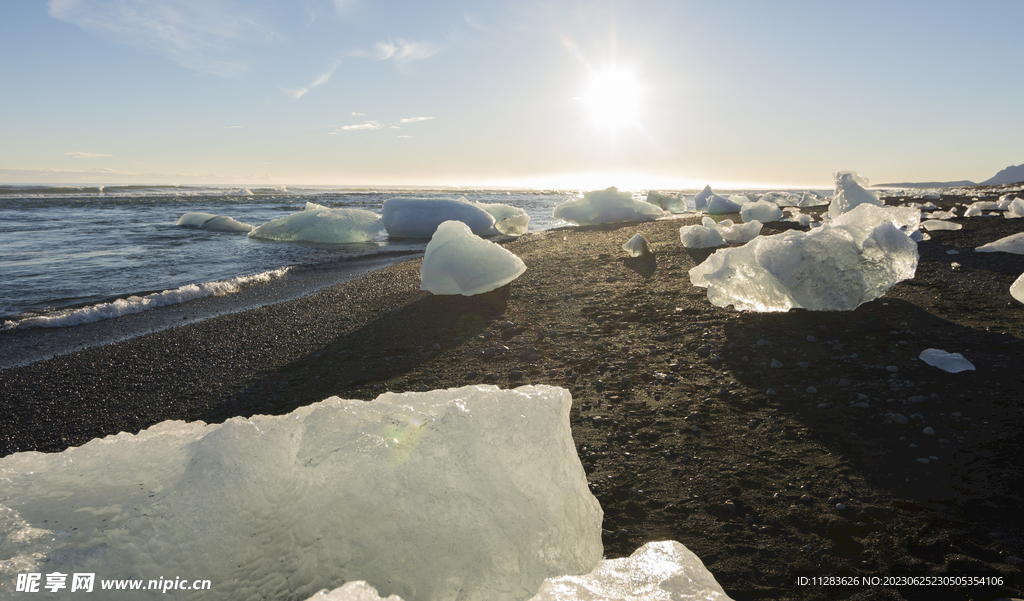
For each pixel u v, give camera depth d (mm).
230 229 14633
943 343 3137
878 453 2139
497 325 4559
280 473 1313
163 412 3285
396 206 14305
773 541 1733
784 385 2850
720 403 2736
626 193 15383
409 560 1251
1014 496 1792
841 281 3920
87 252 10148
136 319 5566
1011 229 7316
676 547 1147
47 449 2910
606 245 8898
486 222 13812
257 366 3980
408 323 4844
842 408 2525
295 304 5844
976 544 1619
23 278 7684
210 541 1183
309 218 12852
